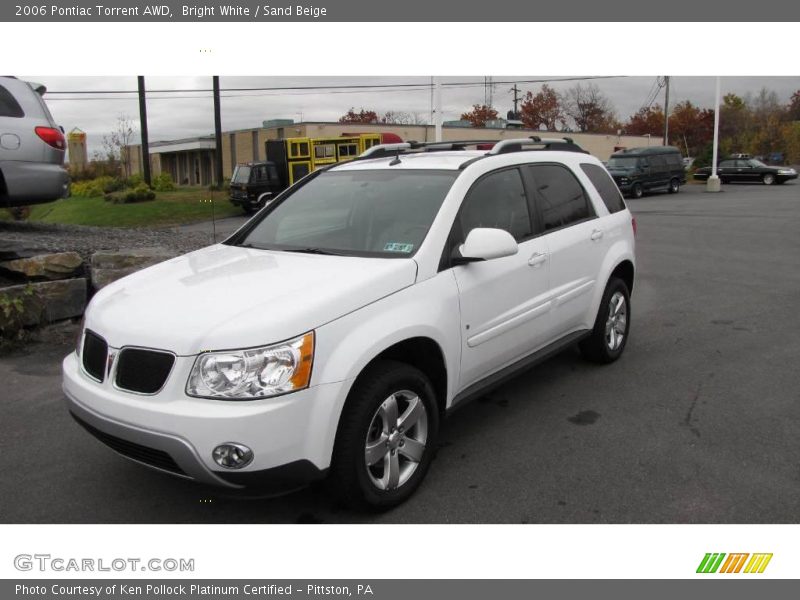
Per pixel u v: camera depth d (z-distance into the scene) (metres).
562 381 5.50
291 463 3.10
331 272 3.66
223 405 3.02
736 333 6.95
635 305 8.48
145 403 3.12
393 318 3.51
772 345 6.48
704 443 4.32
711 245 14.18
